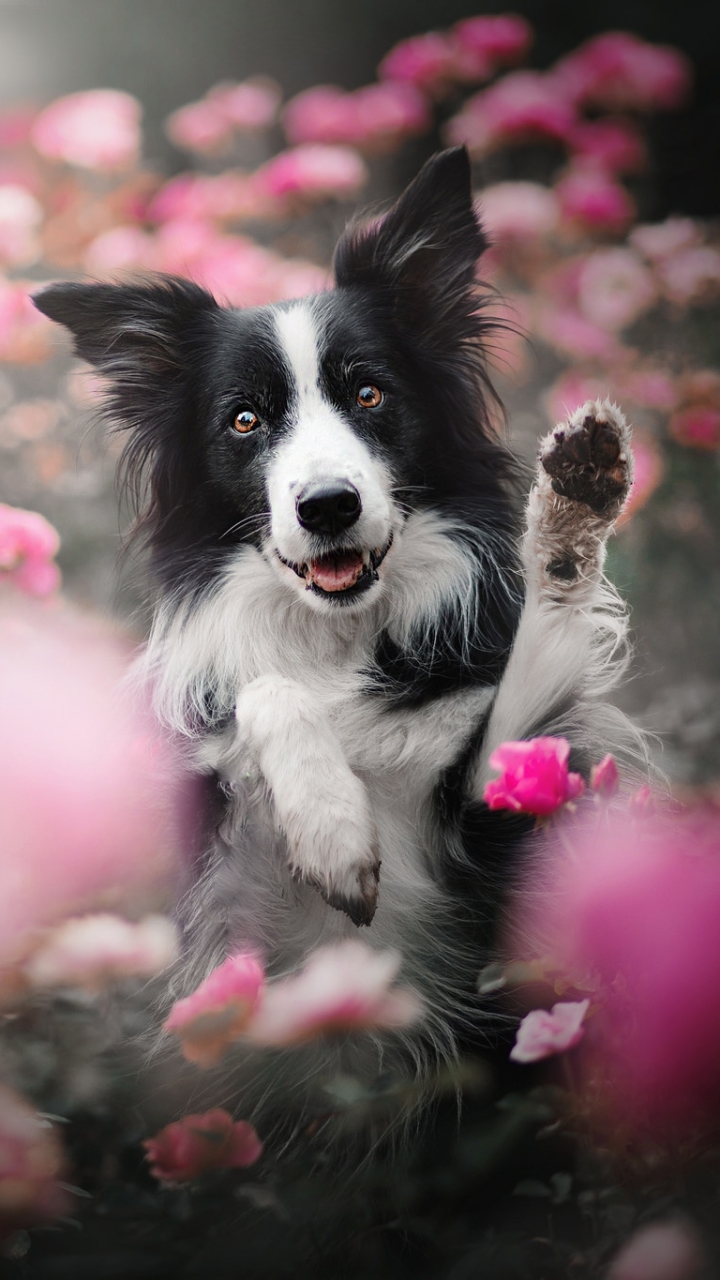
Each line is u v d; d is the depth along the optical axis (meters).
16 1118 2.05
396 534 2.30
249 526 2.33
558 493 2.22
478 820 2.27
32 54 4.56
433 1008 2.26
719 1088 1.98
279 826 2.19
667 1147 2.03
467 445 2.36
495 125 3.18
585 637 2.26
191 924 2.28
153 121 4.51
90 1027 2.24
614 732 2.32
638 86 3.22
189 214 3.07
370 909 2.16
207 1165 2.06
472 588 2.32
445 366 2.37
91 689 2.19
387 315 2.35
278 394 2.31
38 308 2.38
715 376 2.89
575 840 2.20
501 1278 2.08
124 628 2.51
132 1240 2.10
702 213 4.12
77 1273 2.10
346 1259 2.12
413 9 4.60
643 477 2.71
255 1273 2.10
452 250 2.37
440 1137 2.22
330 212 3.44
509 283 3.14
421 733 2.29
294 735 2.19
